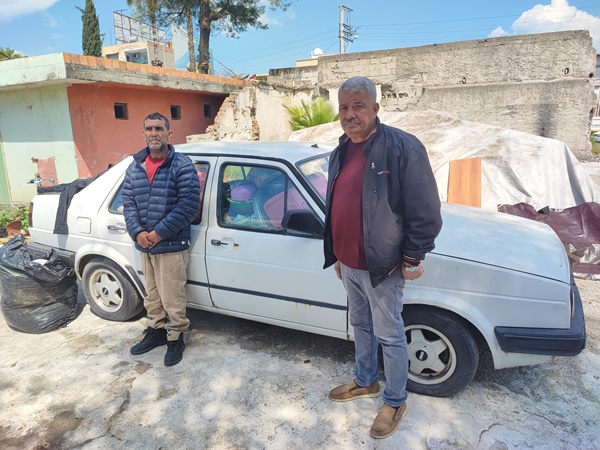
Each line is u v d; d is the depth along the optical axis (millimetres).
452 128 7816
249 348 3721
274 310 3393
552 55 14516
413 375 3047
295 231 3229
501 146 6957
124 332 4066
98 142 9438
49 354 3717
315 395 3080
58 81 8266
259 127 13672
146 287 3615
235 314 3607
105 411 3000
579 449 2520
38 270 3928
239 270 3432
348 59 17062
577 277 5008
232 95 12289
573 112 14625
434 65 16016
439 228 2266
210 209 3559
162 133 3303
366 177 2309
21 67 8227
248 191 3471
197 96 12680
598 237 5441
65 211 4234
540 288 2650
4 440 2775
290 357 3564
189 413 2949
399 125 8453
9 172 9930
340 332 3186
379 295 2488
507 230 3283
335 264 2801
